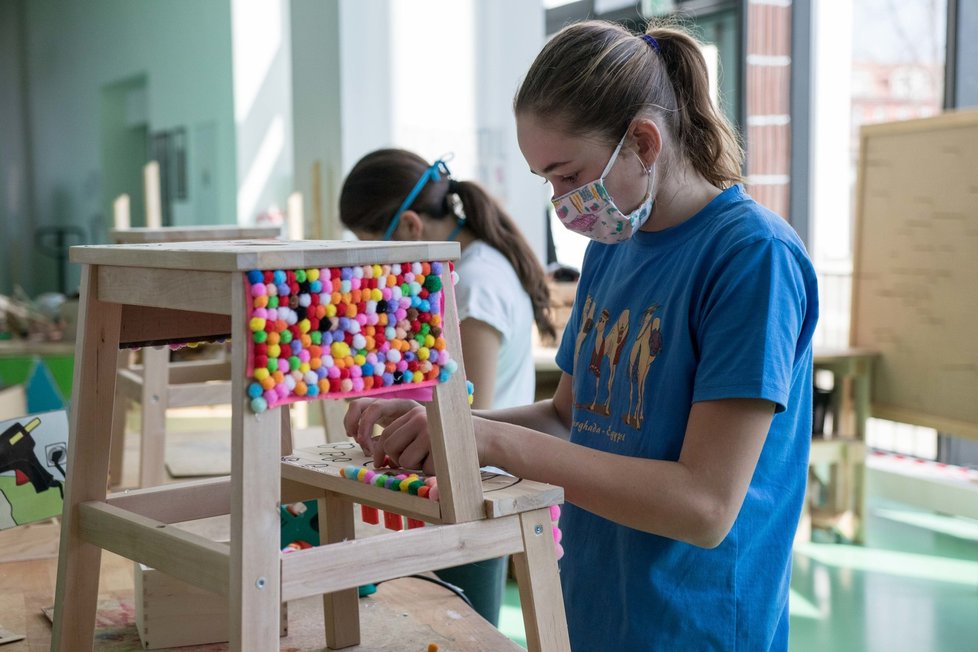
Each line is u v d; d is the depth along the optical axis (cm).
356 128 418
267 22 630
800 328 100
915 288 331
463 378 84
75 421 97
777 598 106
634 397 108
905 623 287
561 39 105
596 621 112
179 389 190
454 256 82
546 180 111
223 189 646
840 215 446
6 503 122
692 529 91
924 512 393
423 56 423
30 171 853
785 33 427
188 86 675
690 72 108
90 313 97
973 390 308
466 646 111
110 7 753
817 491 364
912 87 413
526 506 86
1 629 114
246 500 74
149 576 108
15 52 853
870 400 353
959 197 310
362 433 105
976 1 364
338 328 76
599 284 122
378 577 79
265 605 74
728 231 100
